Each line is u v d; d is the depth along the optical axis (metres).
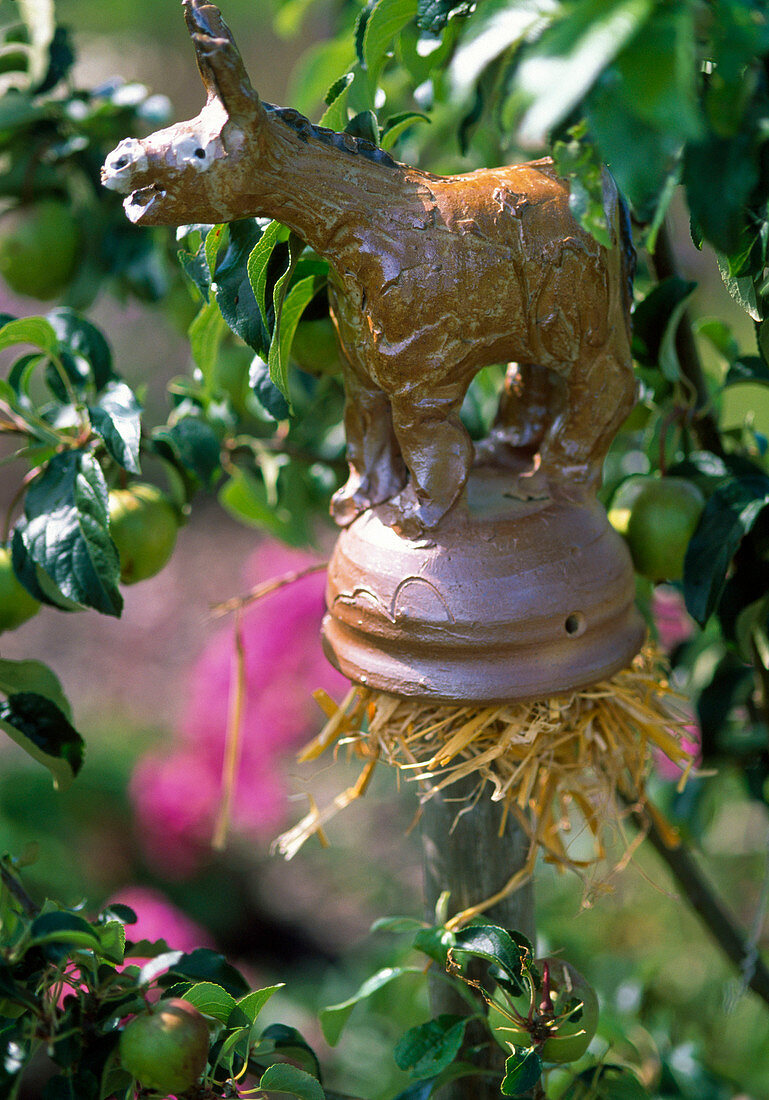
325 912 4.10
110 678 5.39
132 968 1.50
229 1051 1.47
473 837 1.57
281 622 3.71
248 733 3.79
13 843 3.96
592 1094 1.57
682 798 1.78
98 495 1.54
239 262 1.49
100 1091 1.46
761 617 1.62
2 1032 1.46
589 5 1.31
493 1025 1.50
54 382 1.64
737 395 4.46
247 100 1.40
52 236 1.77
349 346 1.47
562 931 2.48
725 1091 1.80
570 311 1.46
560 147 1.39
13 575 1.60
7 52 1.79
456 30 1.56
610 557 1.49
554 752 1.53
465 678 1.47
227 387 1.75
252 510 1.85
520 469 1.53
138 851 4.25
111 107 1.78
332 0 2.34
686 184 1.38
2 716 1.57
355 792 1.57
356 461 1.50
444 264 1.43
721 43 1.34
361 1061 2.58
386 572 1.47
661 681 1.58
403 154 1.84
